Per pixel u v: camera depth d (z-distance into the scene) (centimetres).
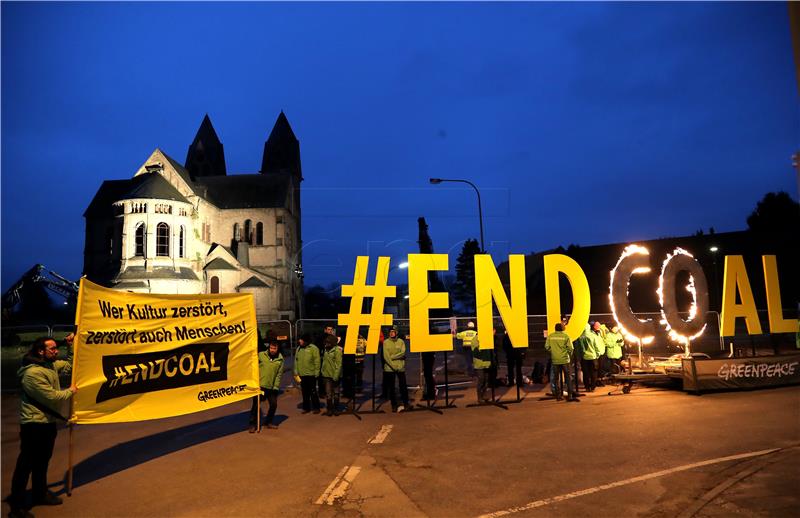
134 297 780
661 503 553
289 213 6738
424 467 706
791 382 1273
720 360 1224
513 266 1229
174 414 813
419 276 1171
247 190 6556
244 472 702
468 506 562
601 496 579
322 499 595
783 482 580
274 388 977
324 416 1091
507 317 1205
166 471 713
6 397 1338
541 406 1131
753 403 1068
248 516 550
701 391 1220
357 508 566
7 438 927
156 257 5109
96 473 713
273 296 5931
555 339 1198
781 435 805
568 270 1304
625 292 1370
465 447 802
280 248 6319
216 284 5697
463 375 1745
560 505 557
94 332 711
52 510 579
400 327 1778
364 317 1145
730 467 657
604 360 1459
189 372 847
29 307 4359
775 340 1742
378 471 695
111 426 1020
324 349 1153
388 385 1207
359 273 1157
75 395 668
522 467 691
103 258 6019
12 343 2309
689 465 672
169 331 825
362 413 1112
